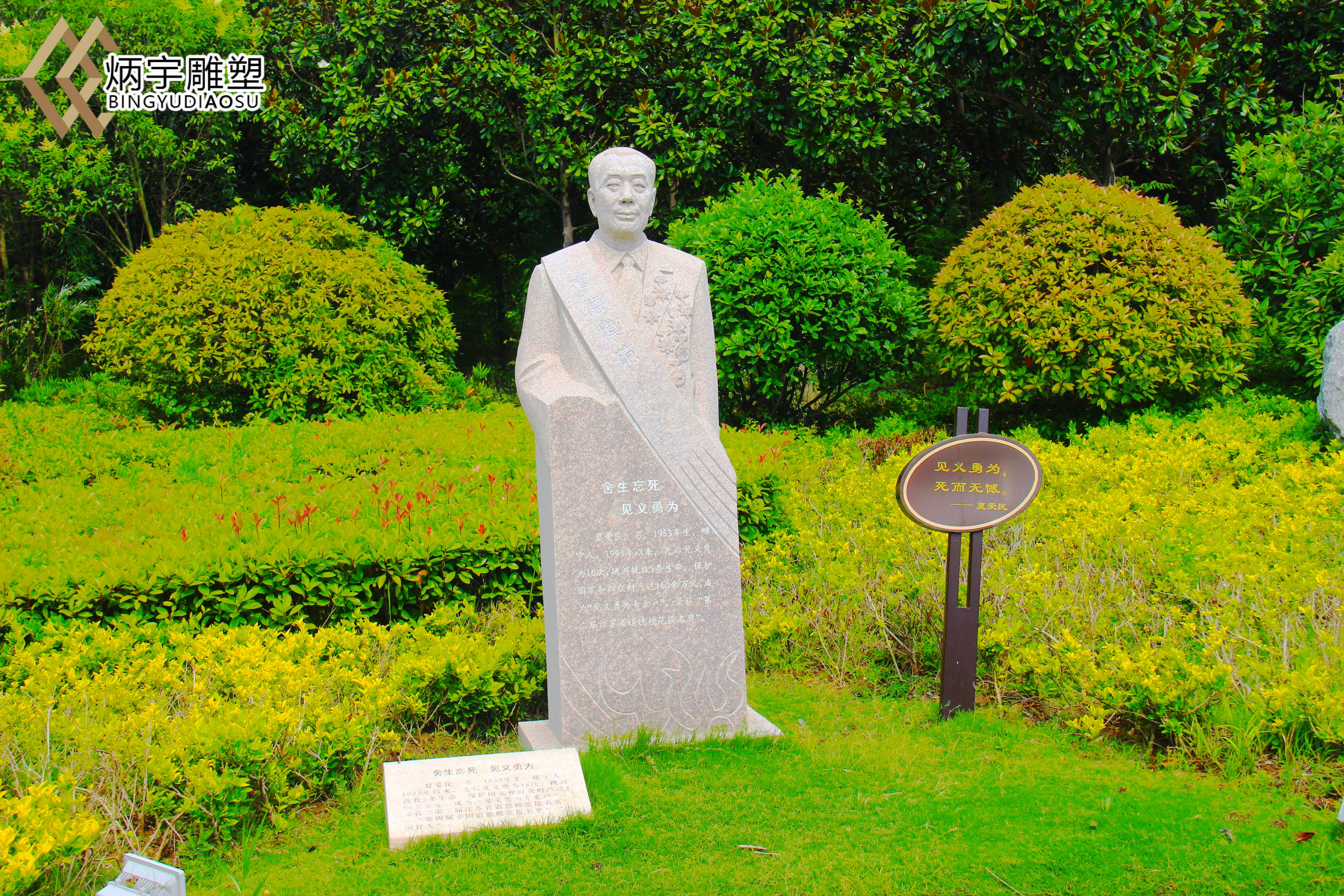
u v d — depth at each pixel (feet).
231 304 31.86
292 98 38.14
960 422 13.80
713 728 13.32
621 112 36.22
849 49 34.91
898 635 16.31
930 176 40.06
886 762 12.57
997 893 9.92
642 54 35.42
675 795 11.74
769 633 15.88
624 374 12.78
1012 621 14.93
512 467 22.48
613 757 12.66
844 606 16.46
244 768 10.88
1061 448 24.29
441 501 18.98
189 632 14.93
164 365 32.17
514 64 35.24
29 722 11.23
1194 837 10.76
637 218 12.97
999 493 13.79
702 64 34.32
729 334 28.22
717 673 13.28
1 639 14.71
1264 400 26.94
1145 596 15.81
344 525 16.89
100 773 10.68
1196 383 26.71
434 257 45.60
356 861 10.51
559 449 12.59
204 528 16.85
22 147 38.60
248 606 15.72
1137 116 32.71
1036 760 12.66
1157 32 32.01
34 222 43.78
